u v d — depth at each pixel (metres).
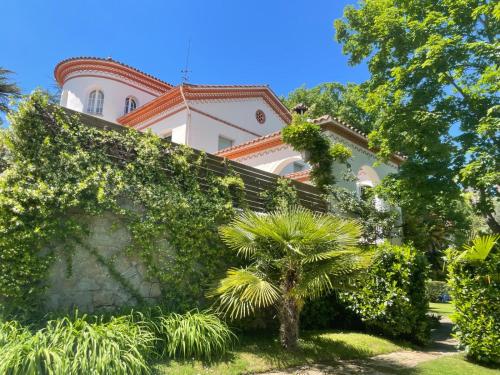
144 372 4.64
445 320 12.91
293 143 13.07
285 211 6.93
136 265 6.48
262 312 7.84
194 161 7.96
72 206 5.67
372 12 16.47
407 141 13.11
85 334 4.45
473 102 12.84
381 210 12.89
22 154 5.51
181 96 18.38
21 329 4.59
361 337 8.11
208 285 7.10
